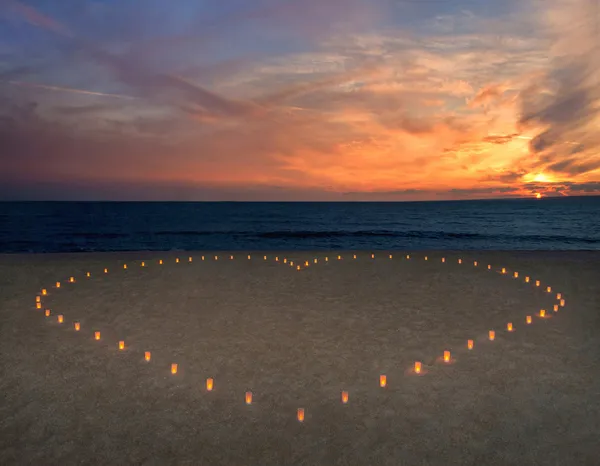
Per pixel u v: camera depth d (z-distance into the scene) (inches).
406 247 1190.9
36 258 595.8
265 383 215.2
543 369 230.4
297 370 231.0
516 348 261.7
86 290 410.3
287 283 446.0
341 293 402.9
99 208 5157.5
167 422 177.9
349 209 4778.5
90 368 232.5
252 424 176.4
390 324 309.9
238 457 153.9
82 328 299.6
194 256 622.2
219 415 183.6
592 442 162.2
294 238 1466.5
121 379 219.1
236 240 1408.7
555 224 2020.2
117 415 183.5
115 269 517.7
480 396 200.2
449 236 1466.5
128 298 381.4
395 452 156.9
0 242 1322.6
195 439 165.5
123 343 263.6
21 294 393.1
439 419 180.1
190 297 386.0
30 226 2020.2
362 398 199.0
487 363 239.1
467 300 377.4
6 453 155.8
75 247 1211.9
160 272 500.7
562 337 280.7
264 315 331.9
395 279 467.5
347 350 259.8
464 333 290.2
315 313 337.7
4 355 250.1
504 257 620.4
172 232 1717.5
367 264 561.3
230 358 247.6
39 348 261.7
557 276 481.1
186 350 259.4
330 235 1560.0
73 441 163.9
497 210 4010.8
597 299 378.6
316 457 153.7
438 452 156.8
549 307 354.3
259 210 4503.0
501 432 169.8
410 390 207.0
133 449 158.7
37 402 194.4
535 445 160.7
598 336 282.2
